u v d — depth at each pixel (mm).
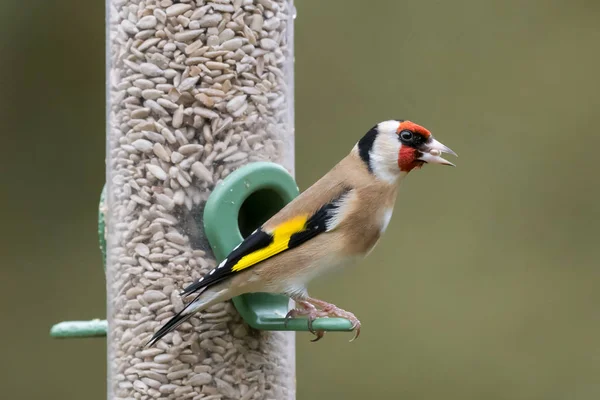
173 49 8250
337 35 14305
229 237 8094
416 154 8320
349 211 8078
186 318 7773
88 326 8930
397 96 14180
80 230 13273
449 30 14383
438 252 13602
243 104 8375
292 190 8328
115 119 8414
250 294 8109
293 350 8633
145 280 8250
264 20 8469
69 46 13555
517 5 14602
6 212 13250
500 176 14008
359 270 13367
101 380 12781
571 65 14555
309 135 14000
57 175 13430
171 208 8234
